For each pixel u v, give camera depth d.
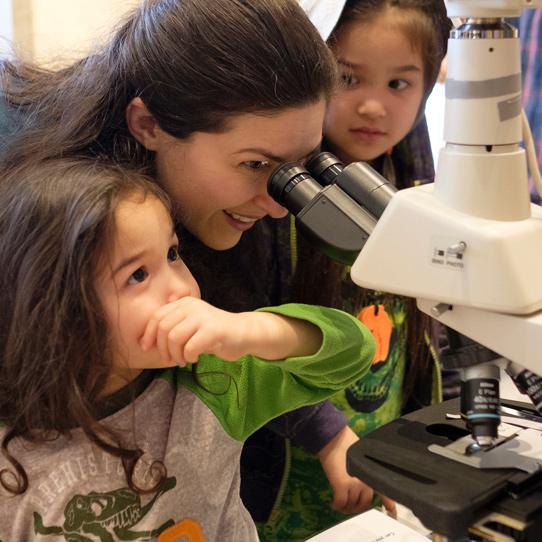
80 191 0.65
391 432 0.66
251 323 0.67
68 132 0.80
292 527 1.12
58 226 0.64
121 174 0.69
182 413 0.75
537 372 0.53
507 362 0.58
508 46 0.54
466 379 0.58
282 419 1.03
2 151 0.83
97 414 0.70
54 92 0.86
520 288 0.53
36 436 0.67
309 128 0.75
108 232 0.63
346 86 1.03
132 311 0.64
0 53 1.03
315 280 1.04
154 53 0.75
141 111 0.79
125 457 0.68
